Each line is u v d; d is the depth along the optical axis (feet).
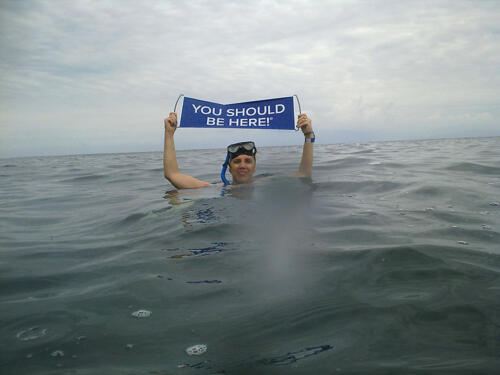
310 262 6.20
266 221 8.96
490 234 7.57
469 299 4.67
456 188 12.77
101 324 4.45
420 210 9.92
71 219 11.59
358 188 13.58
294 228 8.34
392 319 4.27
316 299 4.86
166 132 14.14
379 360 3.53
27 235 9.52
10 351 3.92
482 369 3.32
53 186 21.86
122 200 14.64
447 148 45.16
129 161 51.39
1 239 9.07
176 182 14.16
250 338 4.00
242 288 5.30
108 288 5.57
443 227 8.16
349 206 10.55
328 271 5.79
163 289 5.40
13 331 4.35
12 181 26.30
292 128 14.14
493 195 11.61
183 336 4.10
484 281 5.22
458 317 4.25
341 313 4.47
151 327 4.33
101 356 3.77
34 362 3.70
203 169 28.17
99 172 30.78
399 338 3.88
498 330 3.95
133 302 5.02
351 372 3.37
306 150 14.97
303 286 5.28
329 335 4.00
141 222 9.90
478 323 4.10
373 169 20.24
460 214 9.38
